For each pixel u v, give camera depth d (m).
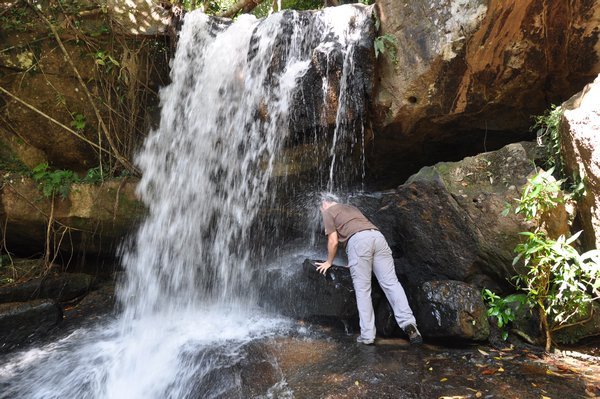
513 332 3.81
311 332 4.34
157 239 5.90
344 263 5.38
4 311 4.49
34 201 5.56
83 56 6.16
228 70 5.61
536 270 3.41
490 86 4.55
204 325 4.72
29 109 6.05
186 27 6.03
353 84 4.85
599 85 3.35
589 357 3.42
